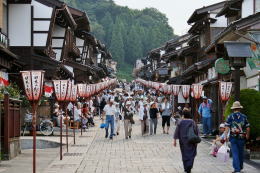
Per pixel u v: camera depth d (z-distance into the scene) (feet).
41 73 37.81
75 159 52.95
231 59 50.80
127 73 521.65
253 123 51.85
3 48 67.92
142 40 572.51
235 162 41.22
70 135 85.25
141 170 44.39
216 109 96.43
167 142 74.33
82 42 160.15
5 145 50.96
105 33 563.89
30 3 93.30
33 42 93.40
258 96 53.01
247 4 74.38
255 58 53.88
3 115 50.52
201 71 123.03
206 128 79.87
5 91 53.06
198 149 63.52
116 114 88.48
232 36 64.59
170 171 43.73
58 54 113.19
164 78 227.20
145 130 88.12
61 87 55.98
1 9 80.18
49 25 93.71
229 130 42.88
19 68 88.79
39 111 85.10
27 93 37.86
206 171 43.57
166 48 215.10
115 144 70.85
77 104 96.58
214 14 116.37
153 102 90.17
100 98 155.12
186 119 43.09
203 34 126.52
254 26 56.39
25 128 77.82
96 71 199.72
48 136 79.97
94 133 91.45
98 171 43.86
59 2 94.32
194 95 83.76
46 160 51.88
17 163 48.83
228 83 58.54
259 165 47.11
